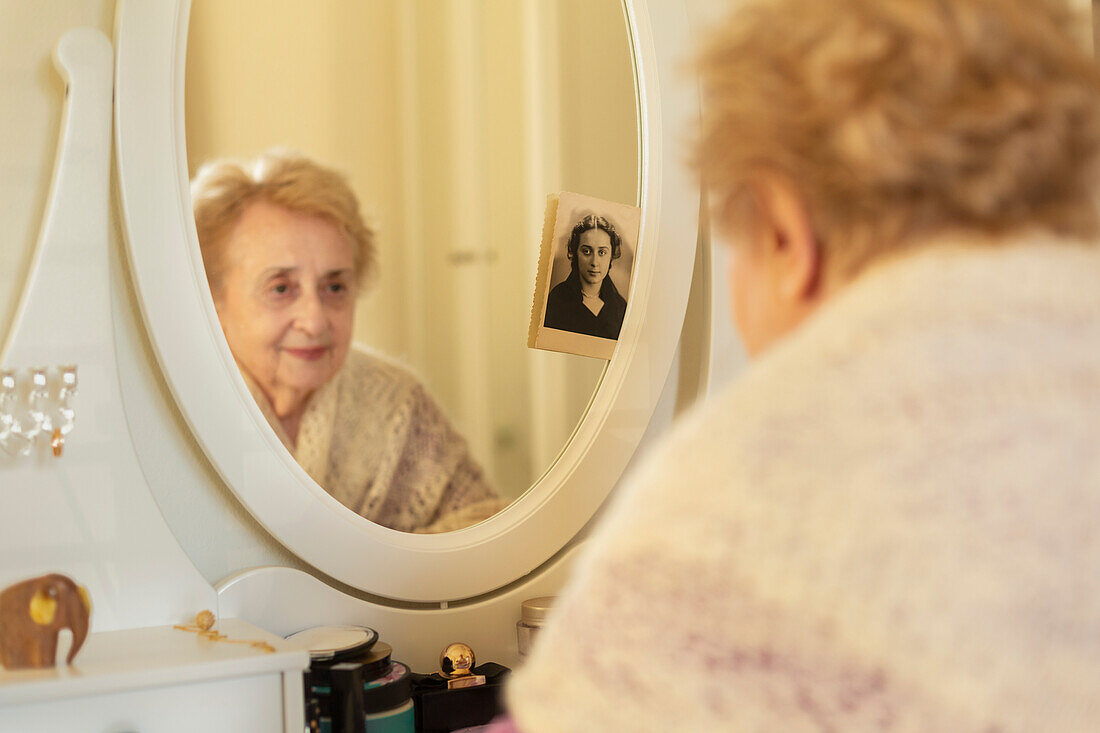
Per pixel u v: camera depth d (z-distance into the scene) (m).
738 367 1.11
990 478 0.34
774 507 0.36
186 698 0.71
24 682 0.66
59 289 0.83
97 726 0.68
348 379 0.94
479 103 0.98
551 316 1.02
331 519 0.92
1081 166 0.39
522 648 0.97
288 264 0.91
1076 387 0.35
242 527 0.92
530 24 1.01
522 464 1.01
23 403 0.82
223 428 0.88
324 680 0.80
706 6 1.09
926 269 0.38
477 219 0.99
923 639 0.33
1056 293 0.37
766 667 0.35
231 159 0.89
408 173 0.96
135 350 0.88
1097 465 0.34
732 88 0.43
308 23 0.91
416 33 0.96
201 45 0.88
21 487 0.82
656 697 0.36
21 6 0.85
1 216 0.84
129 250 0.85
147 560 0.85
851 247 0.40
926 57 0.38
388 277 0.95
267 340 0.90
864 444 0.35
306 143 0.91
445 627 0.98
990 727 0.32
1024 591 0.33
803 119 0.40
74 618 0.71
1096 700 0.32
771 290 0.45
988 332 0.36
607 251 1.05
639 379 1.06
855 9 0.40
